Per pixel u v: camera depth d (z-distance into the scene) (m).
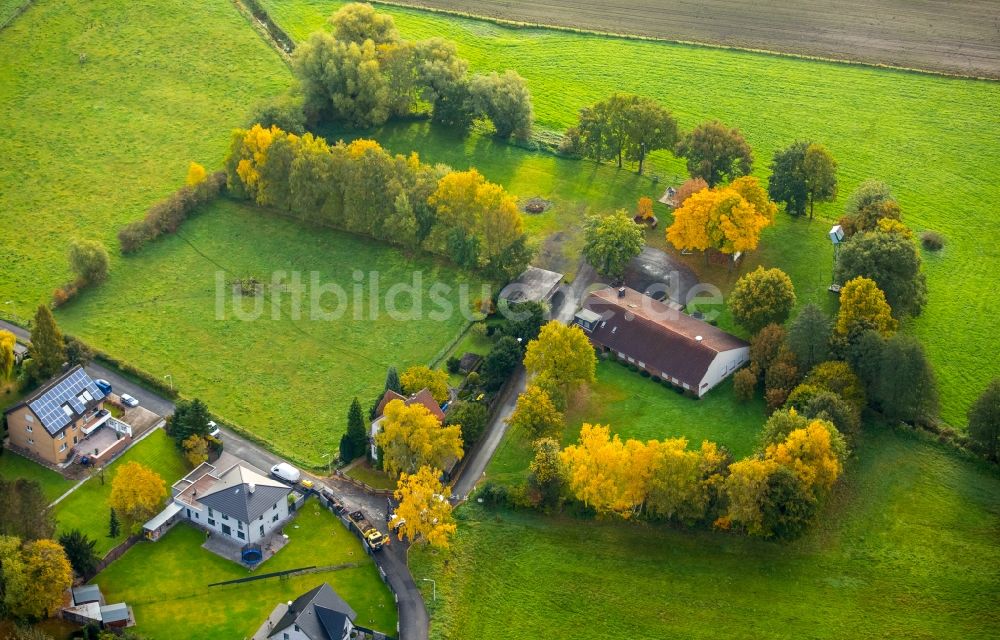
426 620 176.88
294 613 168.62
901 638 177.38
